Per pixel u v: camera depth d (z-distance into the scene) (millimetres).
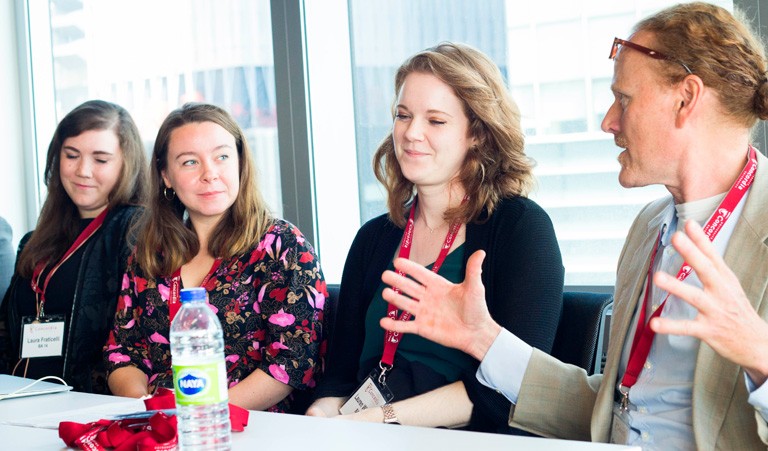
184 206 2682
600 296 2180
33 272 3070
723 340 1267
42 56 4477
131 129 3133
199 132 2533
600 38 2850
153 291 2562
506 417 1998
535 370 1713
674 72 1572
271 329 2441
